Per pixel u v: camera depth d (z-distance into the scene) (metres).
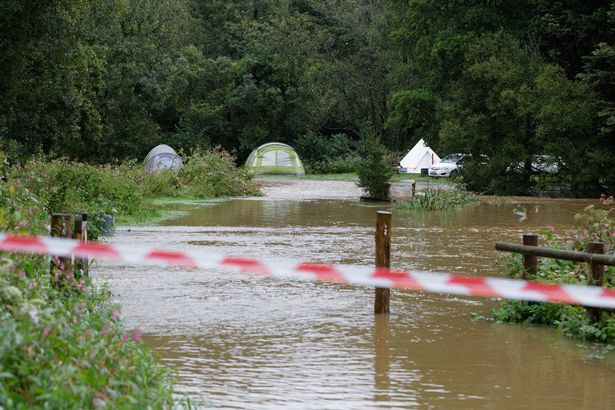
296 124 99.69
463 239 28.98
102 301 12.31
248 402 10.46
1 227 10.53
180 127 97.94
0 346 7.40
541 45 65.50
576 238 16.64
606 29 59.94
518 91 58.47
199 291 18.17
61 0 46.28
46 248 8.59
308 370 12.10
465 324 15.43
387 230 15.63
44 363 7.68
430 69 73.31
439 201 43.91
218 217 37.78
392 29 99.50
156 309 16.17
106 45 83.94
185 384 11.20
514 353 13.30
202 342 13.66
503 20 66.69
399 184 70.19
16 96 49.84
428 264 22.50
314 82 102.50
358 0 112.38
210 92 99.06
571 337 14.39
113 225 29.16
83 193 32.69
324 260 23.19
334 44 109.12
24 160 43.81
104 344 8.59
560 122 56.44
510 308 15.73
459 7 69.06
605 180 57.78
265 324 15.13
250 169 63.97
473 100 61.06
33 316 7.94
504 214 40.78
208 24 105.56
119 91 85.25
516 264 16.47
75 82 57.78
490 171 59.59
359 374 11.95
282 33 98.94
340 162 93.56
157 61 93.44
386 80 103.75
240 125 98.88
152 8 92.75
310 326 15.05
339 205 46.31
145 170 53.28
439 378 11.82
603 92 59.19
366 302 17.41
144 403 7.86
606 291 9.03
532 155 59.84
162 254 8.77
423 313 16.36
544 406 10.60
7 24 43.69
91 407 7.35
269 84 98.62
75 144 79.25
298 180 77.75
